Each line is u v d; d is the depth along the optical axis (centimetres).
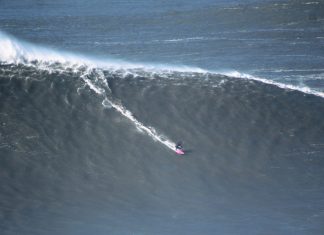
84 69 16612
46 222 11856
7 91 15525
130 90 15925
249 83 16650
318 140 14850
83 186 13025
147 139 14488
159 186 13112
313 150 14488
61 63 16800
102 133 14575
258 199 12756
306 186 13238
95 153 14000
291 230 11712
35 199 12538
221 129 14938
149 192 12912
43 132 14438
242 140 14662
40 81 15925
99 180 13225
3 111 14950
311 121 15438
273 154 14300
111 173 13462
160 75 16750
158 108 15412
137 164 13762
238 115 15400
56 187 12950
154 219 12038
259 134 14888
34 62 16725
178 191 12975
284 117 15488
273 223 11938
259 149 14425
